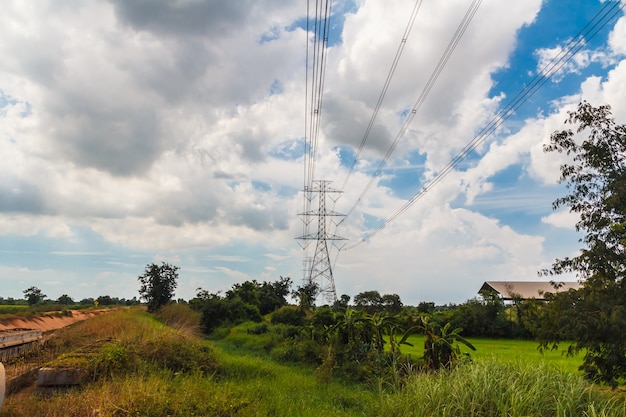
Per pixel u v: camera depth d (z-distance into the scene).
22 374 12.42
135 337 17.12
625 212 14.52
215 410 8.83
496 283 83.00
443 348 18.30
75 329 21.78
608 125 15.55
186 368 14.78
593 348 14.04
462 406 9.14
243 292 60.31
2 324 30.42
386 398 11.35
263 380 15.42
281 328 35.50
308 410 10.77
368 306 66.94
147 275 45.75
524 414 8.56
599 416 8.25
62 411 8.83
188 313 41.53
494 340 51.50
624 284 14.14
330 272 55.59
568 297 14.52
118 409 8.33
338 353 21.72
